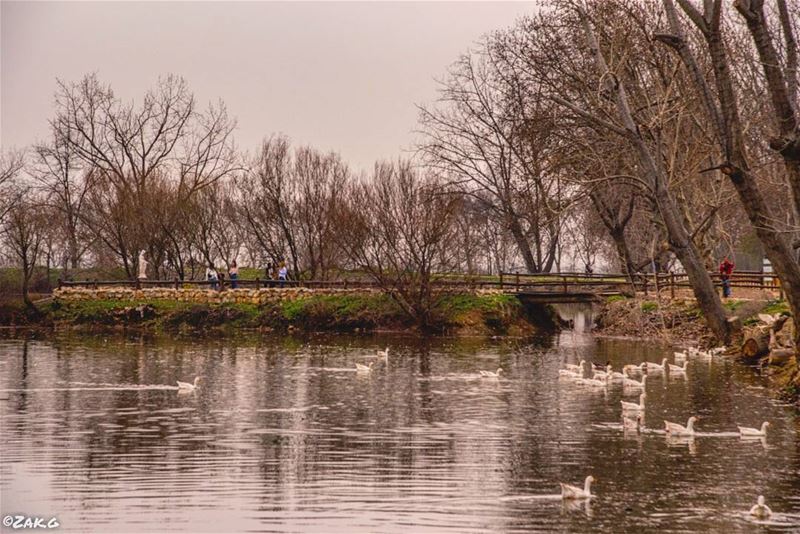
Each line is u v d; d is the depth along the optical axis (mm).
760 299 85125
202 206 117375
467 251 102250
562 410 51594
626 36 68000
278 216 112000
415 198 97938
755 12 47094
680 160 74438
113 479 37656
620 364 71375
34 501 34875
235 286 105750
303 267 115625
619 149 75562
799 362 52719
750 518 32656
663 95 68750
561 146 77438
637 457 40688
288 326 99750
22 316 108500
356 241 98875
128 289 108062
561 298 99062
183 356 77438
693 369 66375
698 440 43719
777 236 50000
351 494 35656
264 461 40469
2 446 43031
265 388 59688
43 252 122938
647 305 94500
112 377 64500
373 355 78062
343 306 99750
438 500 34844
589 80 74875
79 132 124375
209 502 34750
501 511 33531
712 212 69812
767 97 71562
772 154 74875
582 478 37625
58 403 53938
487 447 42781
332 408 52469
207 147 123250
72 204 128250
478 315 96562
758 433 44312
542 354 78625
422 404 53688
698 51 71312
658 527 31797
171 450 42375
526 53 83938
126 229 114688
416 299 96875
